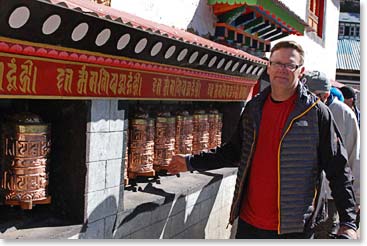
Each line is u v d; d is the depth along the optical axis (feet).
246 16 18.94
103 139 10.53
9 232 9.16
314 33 39.83
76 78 9.27
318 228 14.06
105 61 9.80
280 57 9.50
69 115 10.17
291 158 9.54
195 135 17.08
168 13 15.42
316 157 9.70
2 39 7.37
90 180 10.18
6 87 7.80
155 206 12.46
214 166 11.79
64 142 10.25
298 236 9.70
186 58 13.05
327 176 9.95
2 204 9.57
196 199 15.10
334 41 50.08
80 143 10.06
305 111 9.55
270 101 9.99
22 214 9.91
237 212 10.51
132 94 11.37
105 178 10.69
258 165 9.95
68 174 10.23
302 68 9.75
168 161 14.49
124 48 10.00
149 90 12.17
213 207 16.75
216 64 15.24
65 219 10.20
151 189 13.64
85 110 9.96
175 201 13.55
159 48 11.26
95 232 10.41
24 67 8.04
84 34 8.63
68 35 8.37
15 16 7.16
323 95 14.08
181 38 11.64
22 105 10.32
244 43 20.36
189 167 11.84
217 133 18.97
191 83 14.79
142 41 10.34
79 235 9.90
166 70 12.57
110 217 10.89
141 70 11.44
